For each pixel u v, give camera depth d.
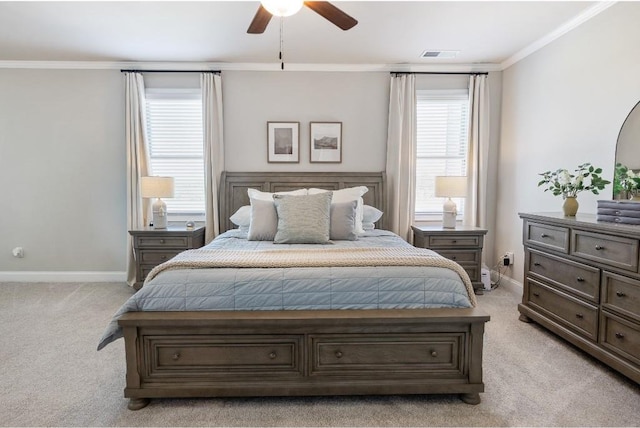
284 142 4.24
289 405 1.88
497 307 3.39
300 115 4.23
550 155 3.35
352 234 3.18
